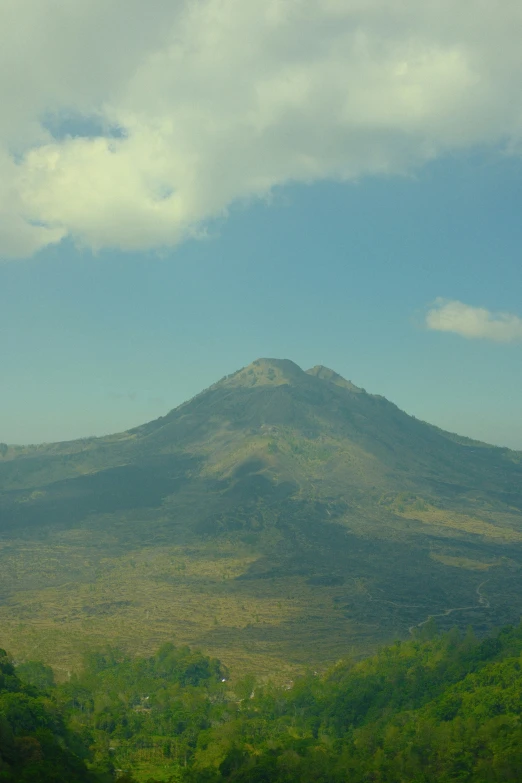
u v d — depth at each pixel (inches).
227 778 3934.5
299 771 3814.0
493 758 3518.7
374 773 3705.7
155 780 3885.3
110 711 5364.2
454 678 5019.7
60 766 3481.8
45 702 4404.5
